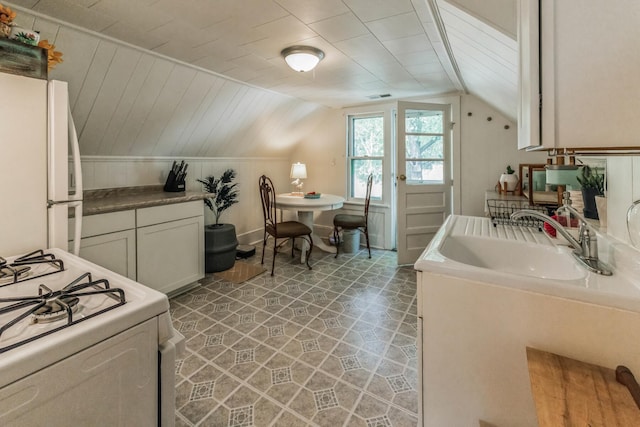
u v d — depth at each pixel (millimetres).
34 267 1061
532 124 672
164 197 2727
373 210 4387
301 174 4426
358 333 2150
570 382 763
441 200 3742
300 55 2223
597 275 959
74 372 645
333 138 4625
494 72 2041
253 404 1515
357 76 2947
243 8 1682
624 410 659
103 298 817
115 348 715
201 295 2766
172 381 834
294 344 2016
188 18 1783
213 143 3643
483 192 3621
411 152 3641
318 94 3631
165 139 3096
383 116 4164
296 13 1743
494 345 1005
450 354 1075
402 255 3611
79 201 1337
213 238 3297
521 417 982
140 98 2512
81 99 2221
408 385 1645
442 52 2344
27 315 687
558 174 1146
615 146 630
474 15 1404
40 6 1623
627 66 613
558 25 646
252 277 3215
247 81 3008
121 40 2031
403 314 2432
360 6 1678
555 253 1307
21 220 1166
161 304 817
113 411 718
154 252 2502
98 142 2625
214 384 1649
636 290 848
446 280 1063
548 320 917
